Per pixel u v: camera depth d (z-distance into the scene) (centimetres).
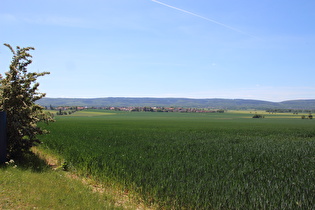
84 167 1176
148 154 1520
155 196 813
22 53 1273
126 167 1145
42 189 783
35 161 1248
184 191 815
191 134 3250
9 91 1217
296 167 1212
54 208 648
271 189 830
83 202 710
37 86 1327
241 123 8319
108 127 4656
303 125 7344
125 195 880
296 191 813
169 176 991
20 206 650
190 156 1471
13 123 1204
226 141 2462
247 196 768
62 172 1114
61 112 15725
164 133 3331
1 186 789
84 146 1802
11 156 1263
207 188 832
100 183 995
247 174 1036
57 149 1712
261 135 3569
